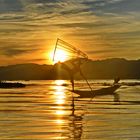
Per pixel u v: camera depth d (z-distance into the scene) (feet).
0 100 219.82
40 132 99.86
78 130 102.99
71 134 97.09
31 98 239.30
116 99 225.56
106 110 159.63
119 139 88.89
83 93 218.18
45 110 161.38
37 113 148.46
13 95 270.67
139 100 215.72
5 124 114.73
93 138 91.25
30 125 112.78
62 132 100.07
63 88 407.64
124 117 132.36
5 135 94.73
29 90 363.35
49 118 131.44
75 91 216.54
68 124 115.75
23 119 127.95
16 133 97.81
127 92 308.81
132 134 95.50
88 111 156.87
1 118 130.52
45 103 200.34
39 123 117.70
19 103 198.90
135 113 145.48
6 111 155.53
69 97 254.68
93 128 106.83
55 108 171.53
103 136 93.61
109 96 254.68
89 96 220.84
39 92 321.11
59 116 138.21
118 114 142.61
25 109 164.86
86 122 120.26
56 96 265.54
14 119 127.75
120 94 277.03
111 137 91.81
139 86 423.64
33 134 96.73
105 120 124.67
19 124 114.93
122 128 105.60
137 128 105.29
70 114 145.59
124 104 190.60
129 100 216.54
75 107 176.96
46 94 290.56
